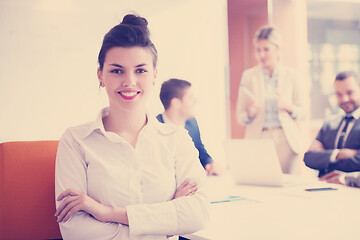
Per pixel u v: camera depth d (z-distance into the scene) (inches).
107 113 54.8
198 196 51.5
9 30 175.3
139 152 52.0
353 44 331.9
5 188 56.4
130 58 49.3
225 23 215.9
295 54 202.5
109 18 187.2
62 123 183.3
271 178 90.7
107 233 47.4
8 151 57.0
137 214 47.9
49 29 180.1
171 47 200.5
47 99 181.0
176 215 49.0
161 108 195.5
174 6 200.1
